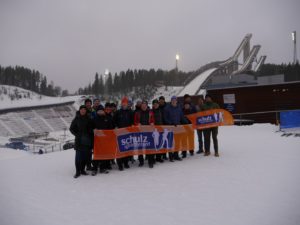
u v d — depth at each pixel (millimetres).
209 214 5719
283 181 7582
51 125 87562
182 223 5363
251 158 10352
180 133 10719
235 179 7906
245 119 25062
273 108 24594
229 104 25703
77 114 9008
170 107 10617
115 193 7164
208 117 11070
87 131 8992
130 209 6113
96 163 9094
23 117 86312
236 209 5910
